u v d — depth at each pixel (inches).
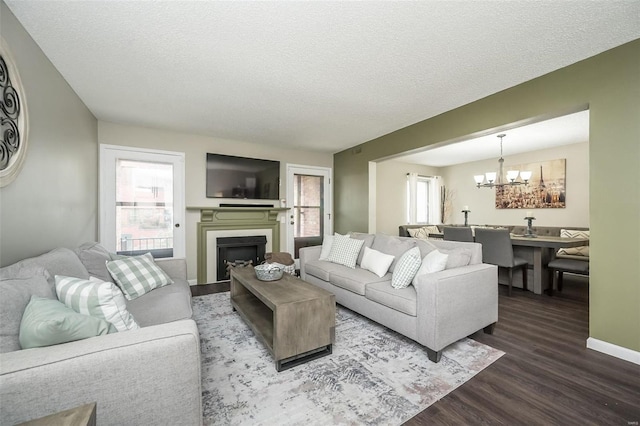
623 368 73.5
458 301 81.5
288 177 202.1
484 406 58.9
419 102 119.6
